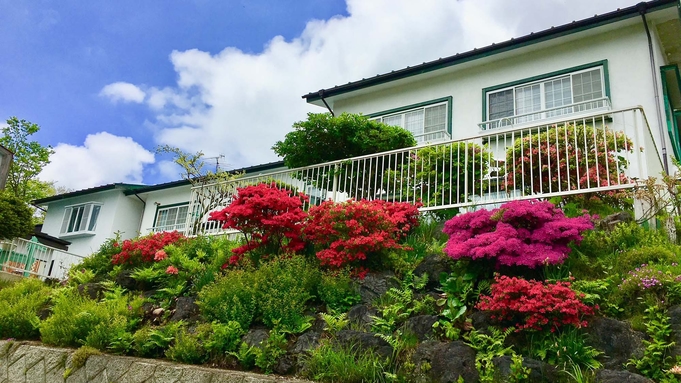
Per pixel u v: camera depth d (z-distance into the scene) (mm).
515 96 13016
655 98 10953
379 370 4695
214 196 11664
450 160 8258
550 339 4527
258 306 6105
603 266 5535
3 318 7500
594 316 4660
